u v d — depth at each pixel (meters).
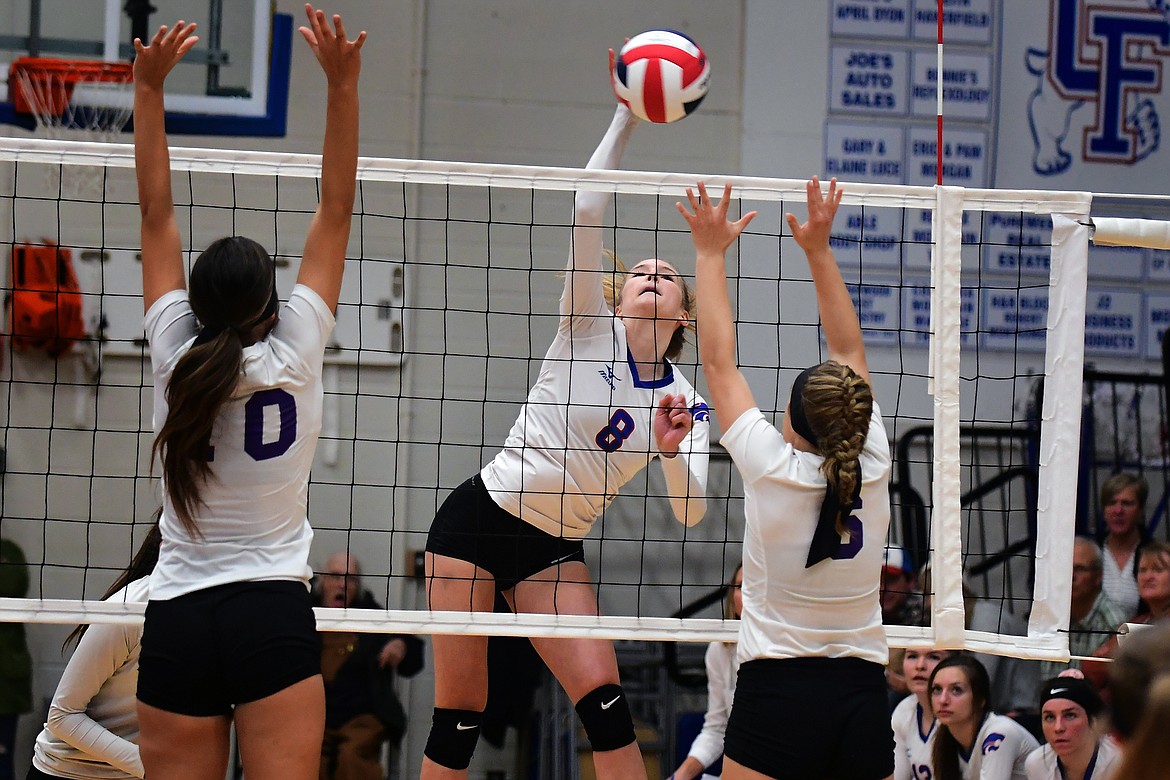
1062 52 15.61
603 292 8.05
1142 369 15.57
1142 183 15.72
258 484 5.54
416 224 14.77
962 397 15.43
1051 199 7.76
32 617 6.84
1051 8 15.59
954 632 7.52
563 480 7.61
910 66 15.44
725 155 15.26
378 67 14.90
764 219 15.14
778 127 15.32
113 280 14.39
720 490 14.85
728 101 15.29
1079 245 7.74
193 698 5.39
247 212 14.55
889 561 12.86
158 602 5.49
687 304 8.02
